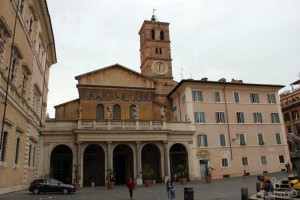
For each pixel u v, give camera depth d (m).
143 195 25.62
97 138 39.72
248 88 50.34
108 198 23.56
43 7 31.48
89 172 42.94
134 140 41.16
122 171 44.91
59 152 42.06
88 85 46.06
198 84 47.53
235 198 20.88
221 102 48.09
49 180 27.58
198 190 27.95
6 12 19.81
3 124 20.00
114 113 46.56
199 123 45.78
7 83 19.89
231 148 46.16
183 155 45.47
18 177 26.50
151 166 44.88
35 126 34.38
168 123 44.50
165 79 64.19
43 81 38.84
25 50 26.52
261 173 46.41
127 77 48.91
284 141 49.72
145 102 48.59
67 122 40.53
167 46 67.38
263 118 49.69
